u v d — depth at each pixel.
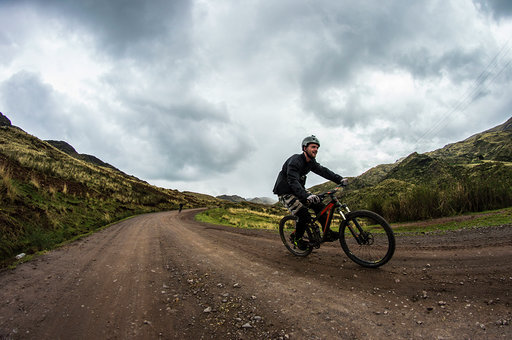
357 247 3.05
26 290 2.78
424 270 2.57
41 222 8.64
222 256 4.20
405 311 1.73
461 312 1.63
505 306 1.63
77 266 3.93
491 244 3.41
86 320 1.96
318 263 3.26
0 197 8.37
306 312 1.86
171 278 3.05
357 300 2.00
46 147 52.34
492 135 83.31
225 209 33.88
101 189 28.89
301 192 3.03
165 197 60.16
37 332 1.79
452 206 7.74
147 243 6.31
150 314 2.02
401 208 8.02
